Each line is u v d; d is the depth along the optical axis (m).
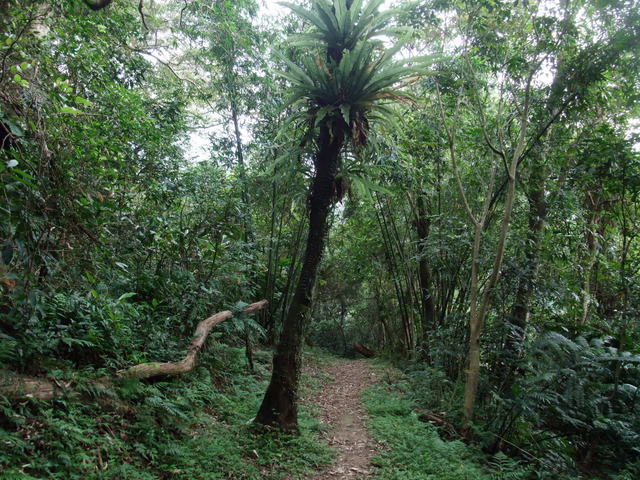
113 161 4.57
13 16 3.65
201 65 10.50
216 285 6.76
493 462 5.21
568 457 5.29
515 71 5.96
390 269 11.88
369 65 4.66
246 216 7.62
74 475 2.83
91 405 3.61
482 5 6.02
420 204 10.05
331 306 19.59
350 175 5.04
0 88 3.30
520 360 5.81
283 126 4.99
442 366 7.59
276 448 4.43
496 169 6.87
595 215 7.69
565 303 6.62
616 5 5.27
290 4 4.76
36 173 3.21
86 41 5.25
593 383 5.70
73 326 4.09
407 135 8.14
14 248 3.00
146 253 5.88
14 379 3.17
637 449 5.19
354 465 4.56
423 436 5.30
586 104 5.88
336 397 8.09
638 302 6.30
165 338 5.41
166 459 3.63
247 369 7.39
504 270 6.06
